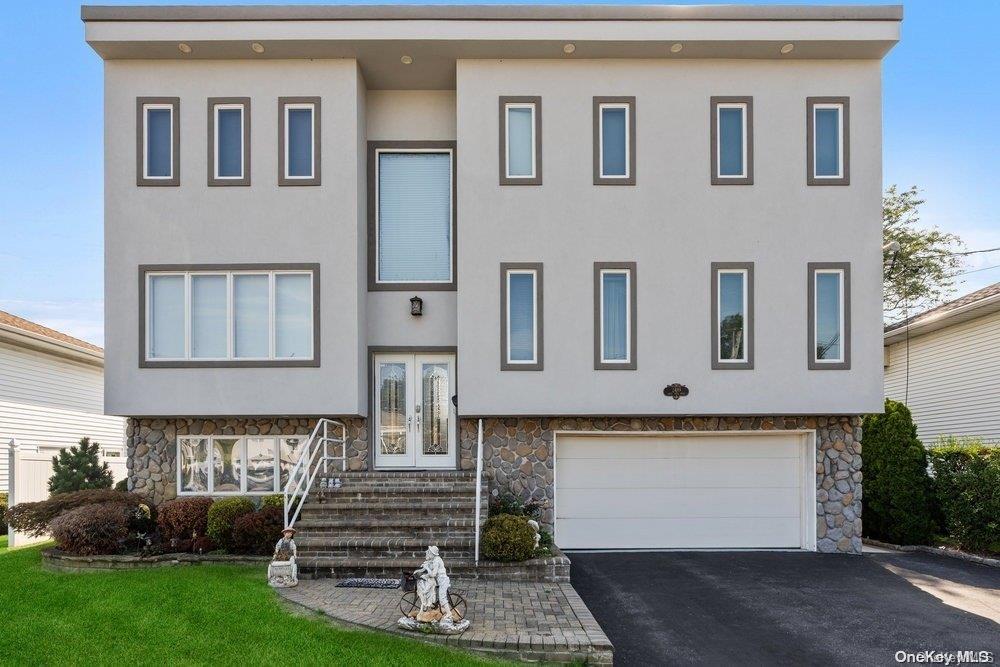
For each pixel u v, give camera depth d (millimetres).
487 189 11320
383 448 12031
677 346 11195
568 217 11297
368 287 12031
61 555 9742
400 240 12234
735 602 8516
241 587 8180
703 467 11836
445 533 9445
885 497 12328
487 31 10906
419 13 10883
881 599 8680
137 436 11680
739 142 11531
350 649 6305
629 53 11305
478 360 11141
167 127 11422
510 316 11312
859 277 11289
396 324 12031
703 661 6672
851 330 11234
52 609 7414
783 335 11227
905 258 25016
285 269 11219
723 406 11133
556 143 11383
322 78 11414
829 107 11531
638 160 11375
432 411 12094
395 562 8695
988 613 8133
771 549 11719
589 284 11234
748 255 11289
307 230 11289
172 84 11367
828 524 11539
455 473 11133
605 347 11305
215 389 11141
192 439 11750
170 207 11266
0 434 15906
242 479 11719
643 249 11289
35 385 17234
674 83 11461
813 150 11414
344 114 11383
